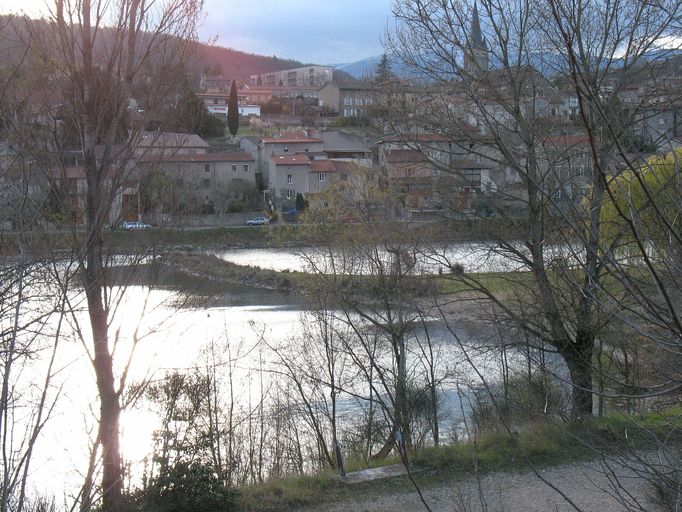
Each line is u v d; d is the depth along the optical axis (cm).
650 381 589
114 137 841
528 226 1150
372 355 1436
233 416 1481
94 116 827
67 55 805
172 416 1046
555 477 961
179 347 1905
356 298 1591
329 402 1650
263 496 988
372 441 1412
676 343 327
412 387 1321
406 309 1447
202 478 898
